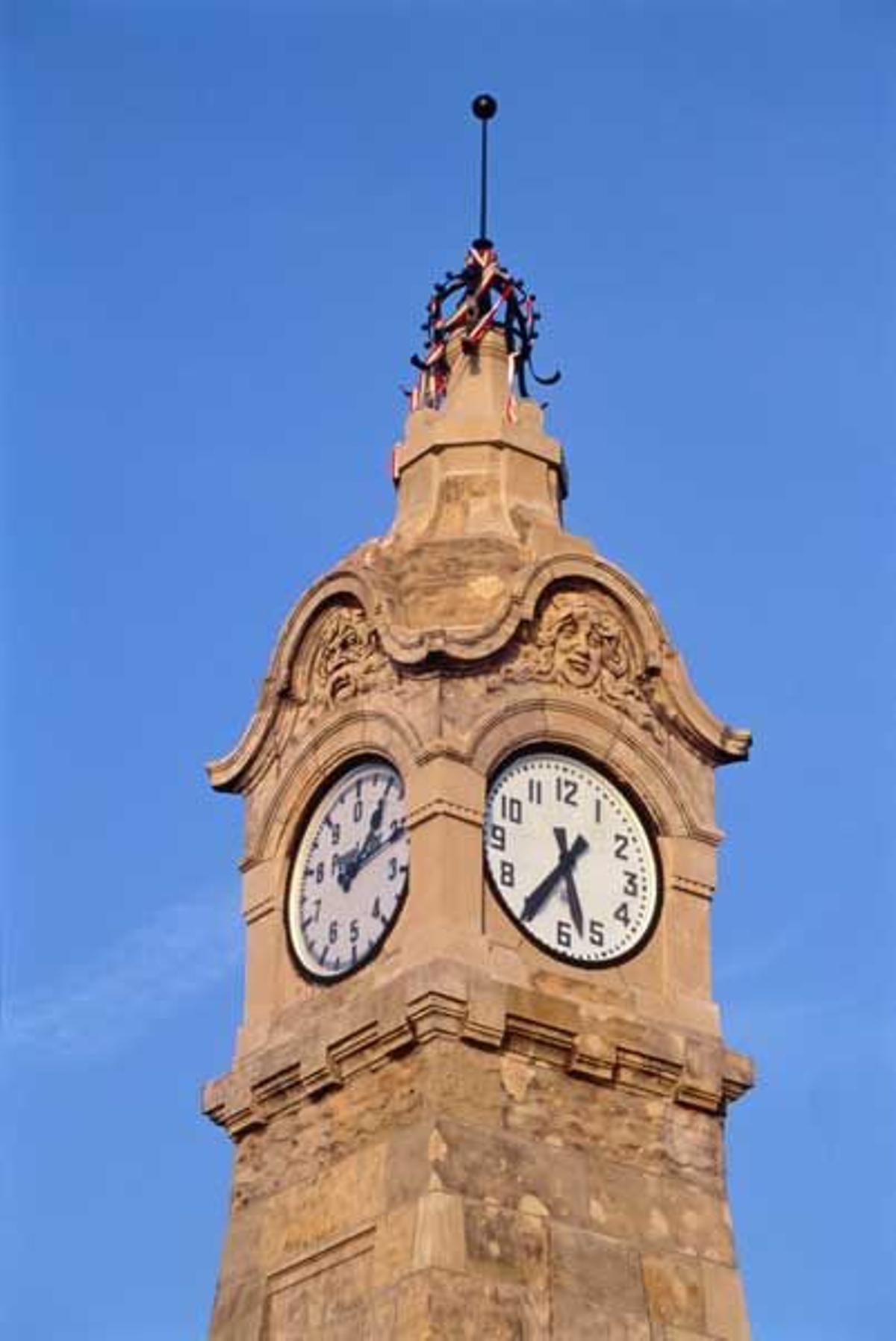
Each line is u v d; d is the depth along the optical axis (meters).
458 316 54.50
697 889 50.59
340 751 50.56
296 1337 47.81
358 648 50.97
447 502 52.41
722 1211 49.03
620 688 50.97
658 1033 49.16
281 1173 49.25
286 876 50.97
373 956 49.03
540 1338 46.44
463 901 48.31
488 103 56.06
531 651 50.34
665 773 50.91
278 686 51.88
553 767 50.09
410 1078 47.72
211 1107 50.41
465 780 48.97
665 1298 47.84
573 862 49.66
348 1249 47.56
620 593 51.41
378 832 49.75
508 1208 47.00
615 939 49.66
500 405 53.53
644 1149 48.75
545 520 52.44
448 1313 45.81
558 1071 48.38
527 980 48.44
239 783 52.19
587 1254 47.41
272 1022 50.19
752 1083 49.88
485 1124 47.41
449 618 50.59
